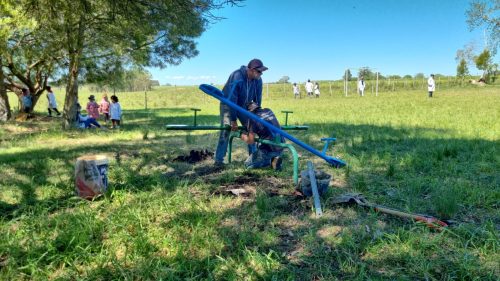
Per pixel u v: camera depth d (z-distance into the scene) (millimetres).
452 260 2725
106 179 4445
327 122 12289
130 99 44000
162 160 6504
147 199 4137
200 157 6484
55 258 2842
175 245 2979
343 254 2887
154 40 15680
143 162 6312
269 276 2578
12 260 2762
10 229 3416
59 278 2572
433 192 4238
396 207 3861
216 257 2854
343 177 5016
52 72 19906
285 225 3449
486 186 4418
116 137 10453
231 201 4102
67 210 3881
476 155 6016
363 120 12633
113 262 2766
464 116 12750
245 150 7293
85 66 19031
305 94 44219
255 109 5207
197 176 5277
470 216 3568
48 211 3943
